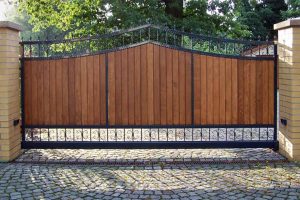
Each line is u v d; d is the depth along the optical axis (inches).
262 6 1403.8
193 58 293.0
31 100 299.3
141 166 267.4
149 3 687.1
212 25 737.0
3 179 237.0
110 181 233.5
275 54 295.3
